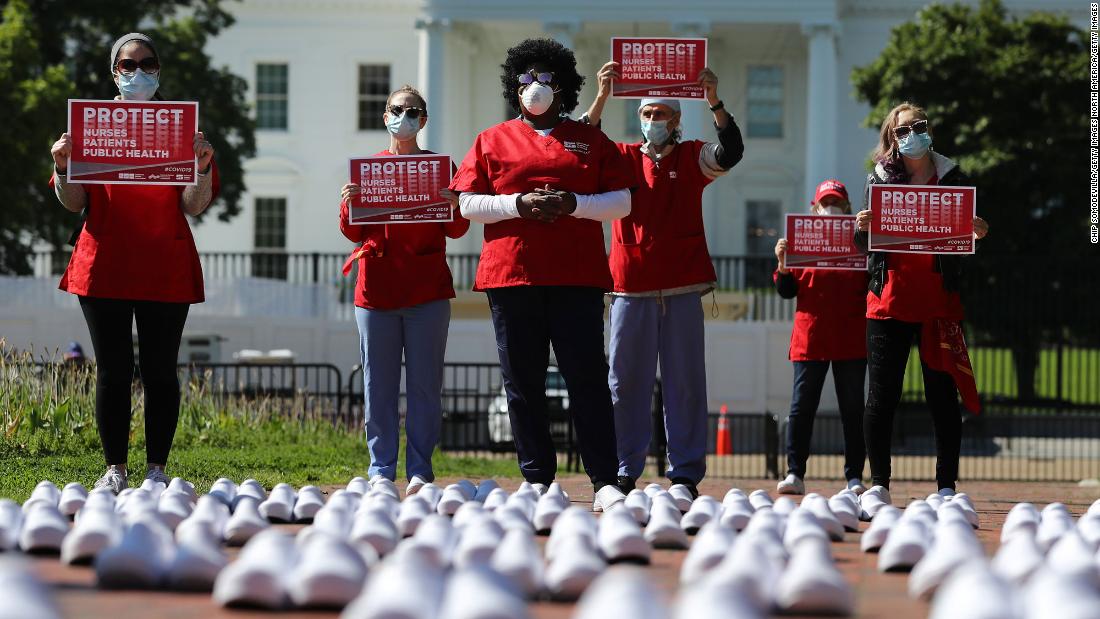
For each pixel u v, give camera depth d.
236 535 5.99
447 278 10.92
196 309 40.66
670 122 10.47
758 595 3.94
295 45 64.31
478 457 23.36
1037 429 29.86
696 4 55.22
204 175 9.31
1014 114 43.22
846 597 4.07
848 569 5.45
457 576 3.47
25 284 38.56
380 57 64.06
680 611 3.20
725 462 25.95
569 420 21.78
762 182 62.81
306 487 7.43
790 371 39.66
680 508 7.96
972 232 10.22
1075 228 42.28
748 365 39.69
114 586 4.57
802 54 62.47
